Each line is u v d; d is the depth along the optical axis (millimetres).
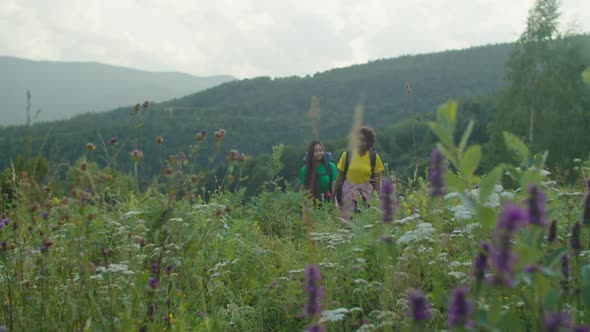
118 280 2938
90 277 2787
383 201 2021
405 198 4727
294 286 3461
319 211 6305
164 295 3010
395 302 2816
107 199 3984
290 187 7359
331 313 2670
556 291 1403
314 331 1994
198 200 4980
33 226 3131
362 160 6289
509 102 35625
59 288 3150
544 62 35344
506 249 1316
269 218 6574
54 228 3137
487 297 1965
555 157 32656
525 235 1941
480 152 1528
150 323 2707
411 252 3141
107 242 3695
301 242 5164
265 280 4020
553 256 1524
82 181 2799
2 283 3146
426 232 3008
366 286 3168
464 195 1578
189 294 3189
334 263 3506
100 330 2672
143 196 4176
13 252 3127
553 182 3934
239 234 4699
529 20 36219
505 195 2770
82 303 2807
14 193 3256
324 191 7094
